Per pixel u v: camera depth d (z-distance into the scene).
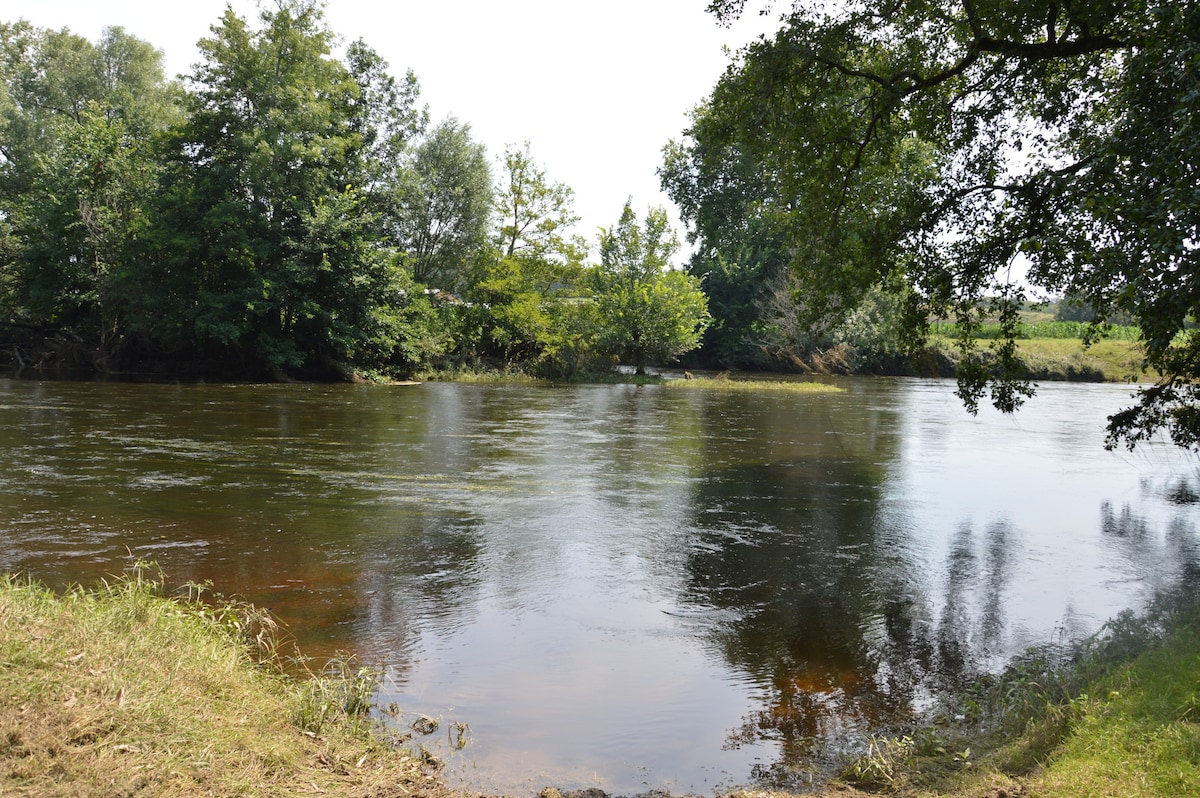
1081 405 33.19
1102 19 10.63
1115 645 6.04
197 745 3.91
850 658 6.32
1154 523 11.39
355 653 6.10
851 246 14.14
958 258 12.89
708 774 4.51
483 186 53.81
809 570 8.75
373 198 42.94
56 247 36.84
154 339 38.69
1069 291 9.99
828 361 57.66
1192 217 6.98
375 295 39.12
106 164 38.03
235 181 36.56
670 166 62.78
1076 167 10.84
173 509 10.61
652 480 13.98
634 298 47.84
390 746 4.67
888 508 12.10
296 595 7.40
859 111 14.73
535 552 9.16
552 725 5.07
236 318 36.25
